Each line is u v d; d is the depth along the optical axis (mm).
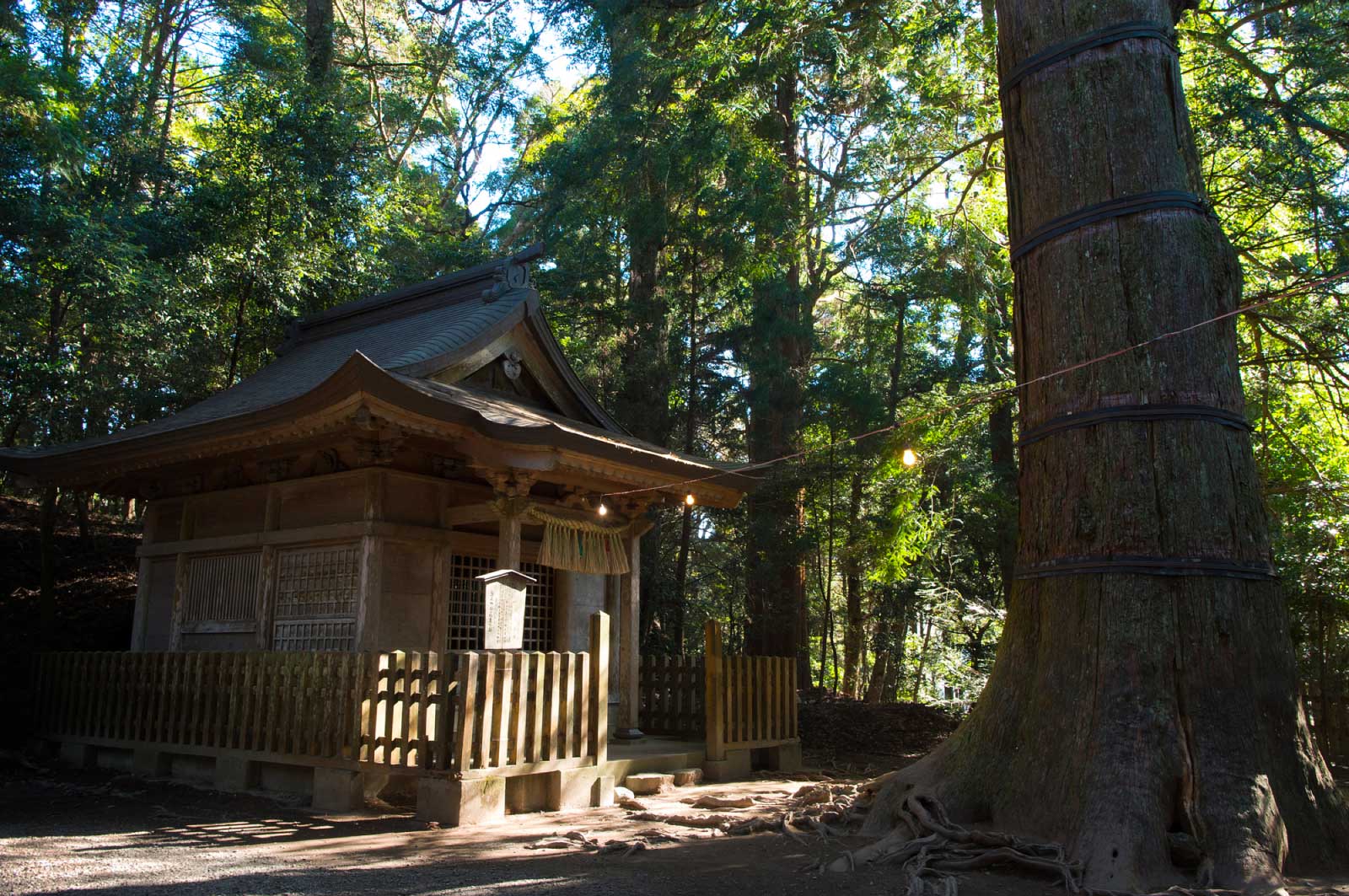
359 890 4609
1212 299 5855
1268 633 5477
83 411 13883
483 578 7105
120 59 17047
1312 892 4551
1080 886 4730
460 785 6480
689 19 16297
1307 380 11828
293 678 7789
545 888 4676
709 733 9250
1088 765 5254
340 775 7137
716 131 15453
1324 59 10109
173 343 13336
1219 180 11758
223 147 14297
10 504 17797
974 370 22109
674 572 18734
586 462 8695
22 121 11602
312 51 18812
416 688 7348
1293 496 12195
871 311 21562
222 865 5215
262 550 9547
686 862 5367
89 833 6254
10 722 10695
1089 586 5617
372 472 8609
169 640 10391
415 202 23016
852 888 4766
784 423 17109
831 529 18328
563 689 7441
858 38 15547
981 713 6094
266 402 9836
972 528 19266
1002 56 6875
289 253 13883
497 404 9219
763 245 16094
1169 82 6156
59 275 12141
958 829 5438
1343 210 10266
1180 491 5535
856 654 20422
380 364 9281
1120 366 5789
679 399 19266
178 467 10492
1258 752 5152
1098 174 6062
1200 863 4812
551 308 17938
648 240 16531
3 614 13297
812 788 7352
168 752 8844
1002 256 15758
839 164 18266
